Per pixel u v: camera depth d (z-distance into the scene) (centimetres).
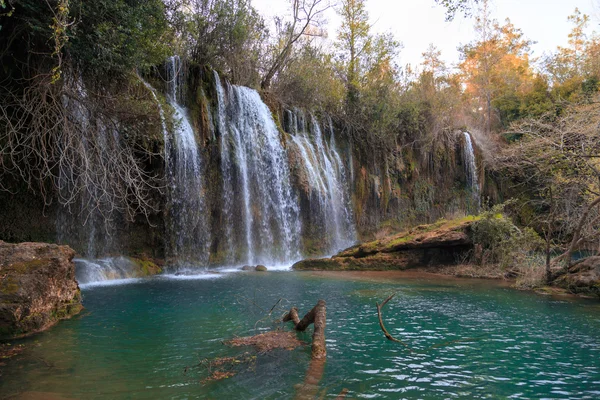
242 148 2053
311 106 2689
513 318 879
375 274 1652
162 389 472
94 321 798
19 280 723
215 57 2189
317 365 561
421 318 869
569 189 1792
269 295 1112
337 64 3075
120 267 1468
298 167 2297
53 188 1436
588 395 477
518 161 2261
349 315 886
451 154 3309
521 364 582
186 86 1906
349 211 2661
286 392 467
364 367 558
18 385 477
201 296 1081
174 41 1912
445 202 3219
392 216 2900
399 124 3073
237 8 2178
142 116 1401
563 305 1030
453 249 1833
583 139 1472
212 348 632
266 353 608
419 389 485
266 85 2575
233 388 477
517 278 1427
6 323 675
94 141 1238
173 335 705
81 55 1195
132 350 619
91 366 547
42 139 1157
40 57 1203
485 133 3788
